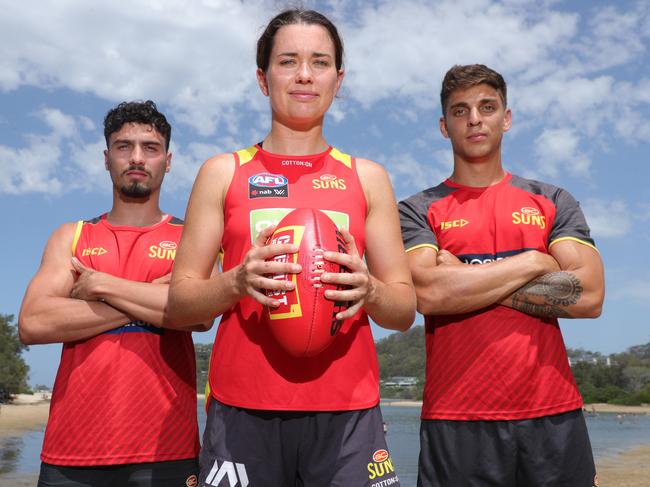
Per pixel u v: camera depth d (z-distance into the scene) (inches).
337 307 85.4
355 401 94.8
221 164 103.2
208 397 101.0
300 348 84.9
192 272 98.4
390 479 93.7
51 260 145.7
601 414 4399.6
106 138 151.1
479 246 138.0
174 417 135.3
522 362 127.5
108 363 133.6
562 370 131.0
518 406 126.2
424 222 143.7
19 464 1127.0
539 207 139.3
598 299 129.4
